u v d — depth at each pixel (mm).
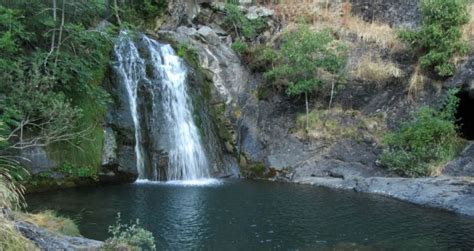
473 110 15680
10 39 12000
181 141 15609
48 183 12609
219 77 17453
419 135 14180
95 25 15930
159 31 18344
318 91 17172
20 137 11625
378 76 16906
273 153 16328
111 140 14000
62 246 6270
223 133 16625
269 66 17859
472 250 8281
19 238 5285
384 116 16297
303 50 16484
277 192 13109
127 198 11898
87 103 13922
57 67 12922
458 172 13141
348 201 11984
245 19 19328
